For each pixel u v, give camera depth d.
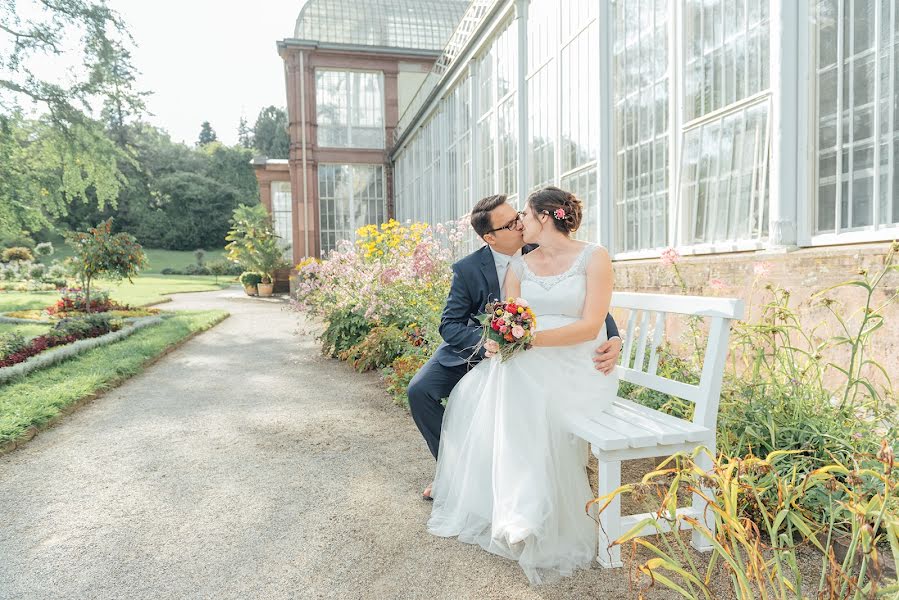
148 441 3.68
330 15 18.59
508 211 2.64
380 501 2.65
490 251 2.75
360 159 19.00
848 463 2.13
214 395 5.02
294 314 13.16
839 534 2.03
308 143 18.44
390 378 4.96
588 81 5.90
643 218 5.08
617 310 4.72
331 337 6.88
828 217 3.31
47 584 2.00
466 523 2.30
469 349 2.68
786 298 2.81
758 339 2.86
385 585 1.94
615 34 5.43
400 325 6.02
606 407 2.40
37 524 2.48
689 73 4.42
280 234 22.92
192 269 39.16
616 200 5.50
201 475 3.04
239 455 3.36
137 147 47.56
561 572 1.99
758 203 3.78
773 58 3.54
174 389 5.30
